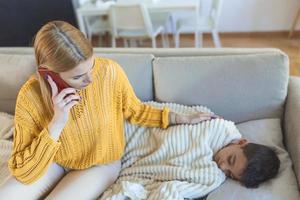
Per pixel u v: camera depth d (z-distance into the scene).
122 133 1.40
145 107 1.40
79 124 1.21
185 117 1.37
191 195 1.19
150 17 3.06
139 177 1.33
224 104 1.48
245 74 1.43
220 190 1.18
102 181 1.30
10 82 1.67
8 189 1.17
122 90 1.29
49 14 3.12
